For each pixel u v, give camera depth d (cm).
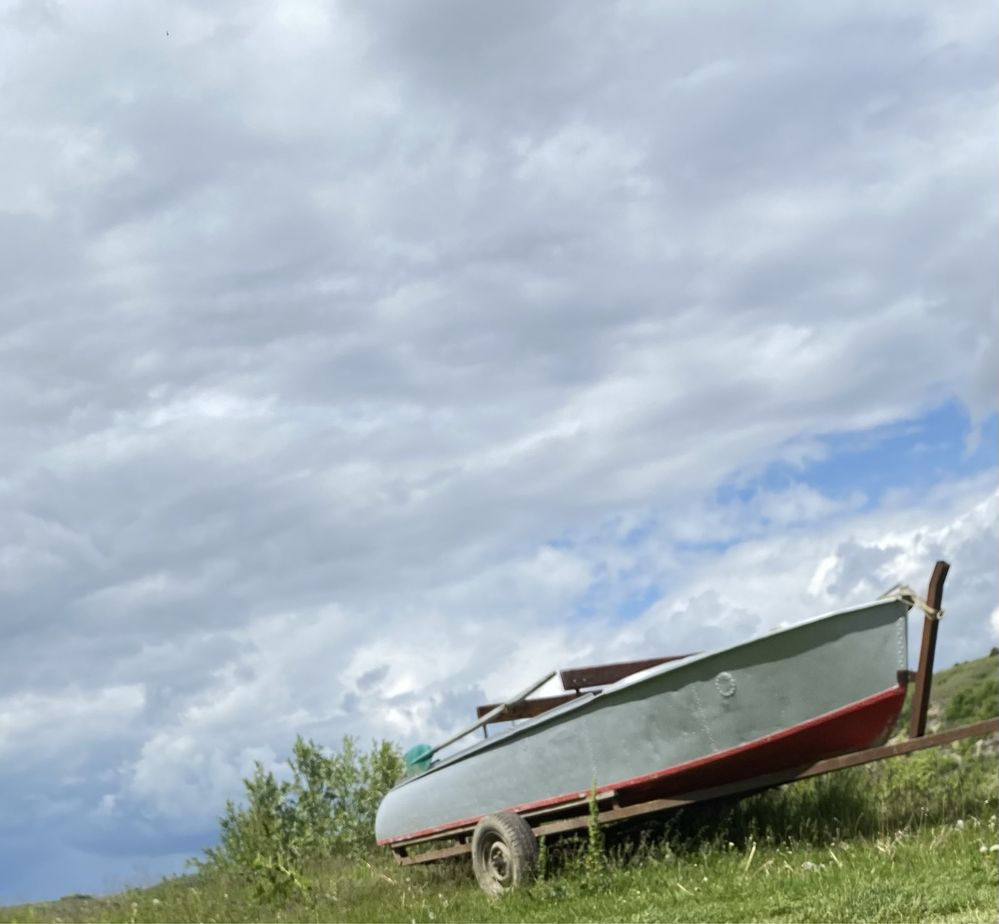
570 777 1032
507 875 1027
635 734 996
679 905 792
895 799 1084
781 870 853
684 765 977
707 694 973
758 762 983
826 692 962
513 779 1080
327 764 1648
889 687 961
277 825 1536
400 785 1249
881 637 962
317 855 1575
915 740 956
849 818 1027
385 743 1678
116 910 1326
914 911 654
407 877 1241
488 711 1202
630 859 1023
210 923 1180
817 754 992
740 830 1055
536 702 1162
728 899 779
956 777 1138
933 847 820
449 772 1152
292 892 1215
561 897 919
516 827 1024
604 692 1002
